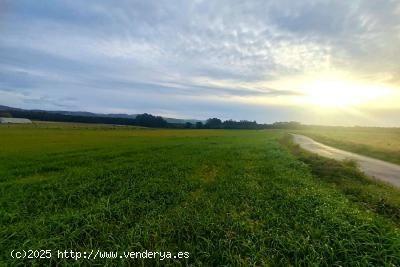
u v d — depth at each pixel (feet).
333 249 25.25
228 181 53.42
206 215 33.22
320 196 41.45
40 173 62.23
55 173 62.13
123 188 46.01
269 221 32.04
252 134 314.76
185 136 239.30
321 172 63.21
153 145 135.03
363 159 102.06
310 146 162.71
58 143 142.82
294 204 38.32
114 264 23.13
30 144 136.26
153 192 43.65
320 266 23.36
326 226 29.76
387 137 257.96
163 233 28.63
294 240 26.76
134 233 27.91
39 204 38.29
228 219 32.01
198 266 23.25
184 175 58.39
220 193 44.01
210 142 167.84
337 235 27.35
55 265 23.50
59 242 26.22
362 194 44.52
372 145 147.95
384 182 56.34
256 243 26.63
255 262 23.43
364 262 23.27
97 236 27.91
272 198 42.11
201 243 26.71
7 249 25.44
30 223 31.12
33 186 48.55
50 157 86.48
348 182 53.72
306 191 44.32
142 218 32.73
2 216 33.71
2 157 86.89
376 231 28.40
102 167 67.82
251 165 74.54
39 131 263.90
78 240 27.32
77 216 31.81
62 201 40.11
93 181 51.37
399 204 38.73
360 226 28.91
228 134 301.43
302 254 24.88
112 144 139.44
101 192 44.21
